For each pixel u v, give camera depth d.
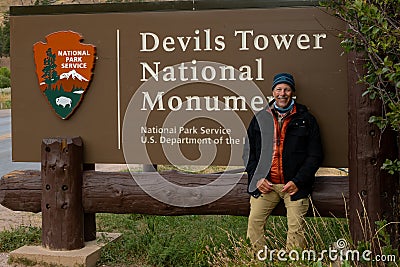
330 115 5.89
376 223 5.21
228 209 6.08
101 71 6.45
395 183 5.32
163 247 6.53
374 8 4.19
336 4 4.93
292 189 5.49
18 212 9.17
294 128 5.50
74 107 6.49
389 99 4.70
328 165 5.89
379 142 5.27
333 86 5.88
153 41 6.31
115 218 8.20
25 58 6.63
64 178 6.39
